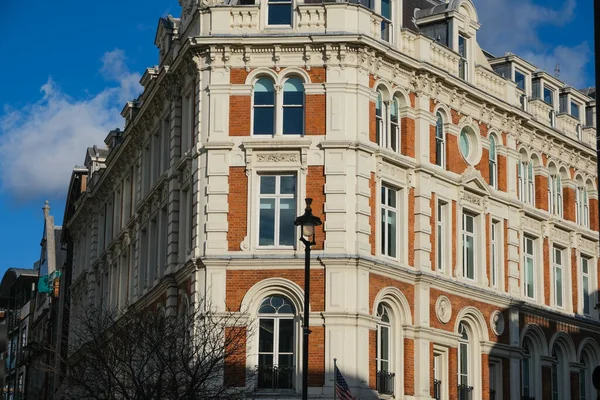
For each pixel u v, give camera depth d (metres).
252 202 39.94
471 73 46.12
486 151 46.75
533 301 48.72
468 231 45.69
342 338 38.69
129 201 53.03
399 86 42.69
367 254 39.69
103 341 39.62
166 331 37.84
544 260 49.66
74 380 38.25
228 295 39.41
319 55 40.75
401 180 42.28
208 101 40.91
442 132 44.59
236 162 40.28
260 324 39.50
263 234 40.06
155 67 49.66
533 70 50.97
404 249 41.97
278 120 40.50
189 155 41.72
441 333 42.56
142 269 49.06
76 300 64.50
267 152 40.19
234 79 40.91
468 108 45.84
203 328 37.56
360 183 40.00
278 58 40.78
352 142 40.00
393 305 41.12
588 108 56.03
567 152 52.19
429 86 43.66
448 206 44.09
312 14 40.97
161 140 46.53
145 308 43.44
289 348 39.28
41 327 78.00
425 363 41.50
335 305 38.84
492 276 46.19
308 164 40.03
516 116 48.06
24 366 81.00
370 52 41.03
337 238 39.38
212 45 40.84
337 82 40.44
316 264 39.31
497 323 45.94
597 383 21.89
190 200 41.91
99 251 59.31
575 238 52.00
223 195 40.06
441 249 43.91
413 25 46.34
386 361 40.81
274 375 38.94
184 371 36.00
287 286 39.25
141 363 37.22
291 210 40.12
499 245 46.69
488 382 44.94
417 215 42.47
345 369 38.50
